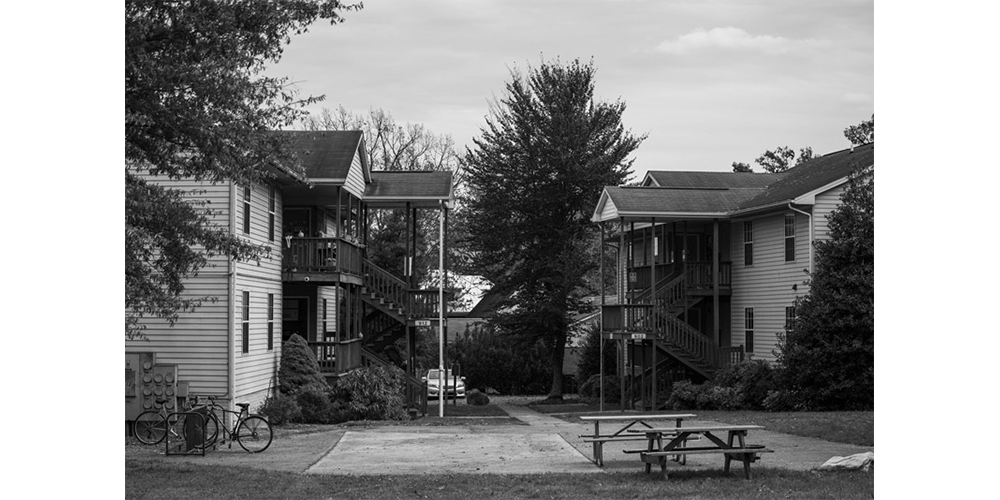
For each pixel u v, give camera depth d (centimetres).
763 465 1570
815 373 2878
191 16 1457
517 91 4462
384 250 4672
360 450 1886
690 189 3625
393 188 3416
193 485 1374
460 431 2367
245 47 1554
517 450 1866
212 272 2397
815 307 2869
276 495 1291
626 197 3472
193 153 1633
